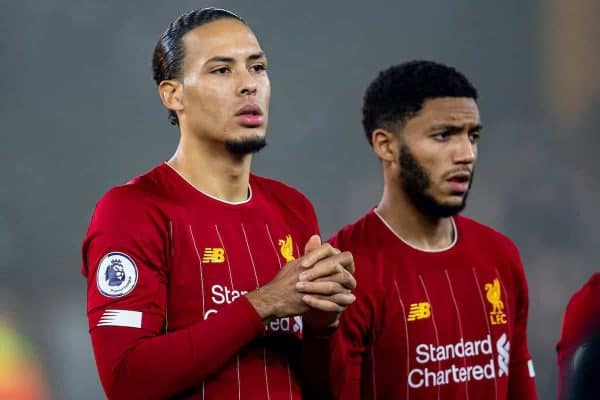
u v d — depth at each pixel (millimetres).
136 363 10508
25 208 43719
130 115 45000
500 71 48188
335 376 11703
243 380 11055
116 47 45156
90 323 10883
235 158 11555
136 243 10984
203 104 11391
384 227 13164
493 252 13406
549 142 46156
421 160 12961
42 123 44625
